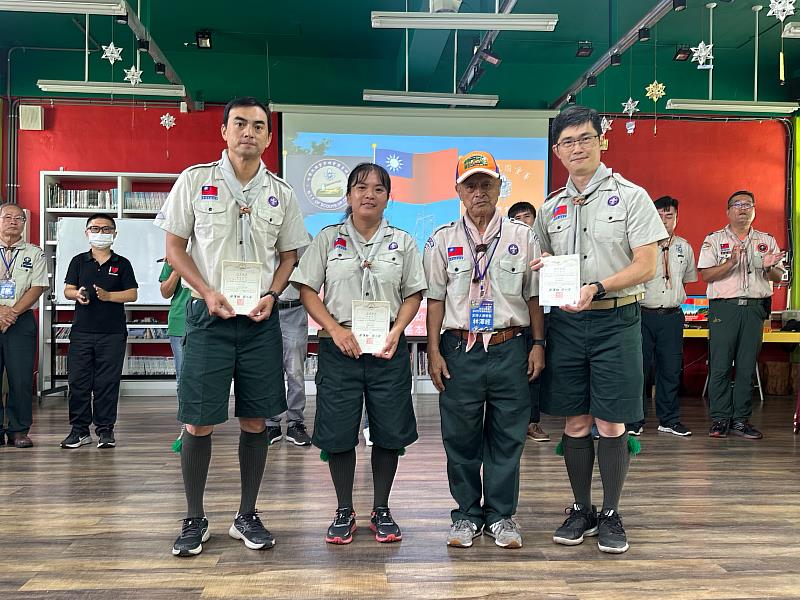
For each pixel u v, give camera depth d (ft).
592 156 7.82
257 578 6.84
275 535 8.22
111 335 14.35
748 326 15.64
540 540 8.09
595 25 23.82
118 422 17.62
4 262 14.25
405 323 8.07
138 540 8.04
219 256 7.54
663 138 26.86
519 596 6.43
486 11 22.21
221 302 7.23
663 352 16.20
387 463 8.18
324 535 8.22
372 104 27.32
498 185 8.13
